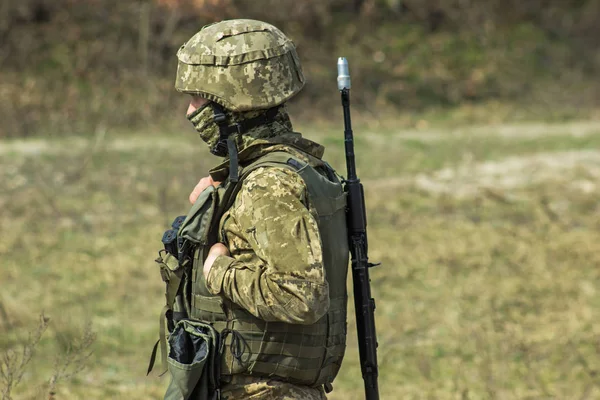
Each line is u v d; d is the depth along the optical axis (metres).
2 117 63.31
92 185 45.97
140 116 67.50
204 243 9.61
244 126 9.66
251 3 83.12
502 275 32.28
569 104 82.12
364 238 10.34
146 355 24.38
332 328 9.88
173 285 10.05
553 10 96.25
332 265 9.74
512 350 24.41
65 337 24.30
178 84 9.79
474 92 82.56
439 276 32.19
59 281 30.86
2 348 23.62
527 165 52.84
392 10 90.88
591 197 44.91
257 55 9.55
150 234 37.62
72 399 19.97
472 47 89.00
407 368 23.61
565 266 33.28
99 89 70.00
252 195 9.23
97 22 76.69
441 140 63.38
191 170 49.81
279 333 9.48
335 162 54.34
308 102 76.06
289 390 9.68
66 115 65.44
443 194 46.19
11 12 75.12
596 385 22.28
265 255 9.04
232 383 9.66
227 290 9.27
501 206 43.69
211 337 9.57
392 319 27.66
